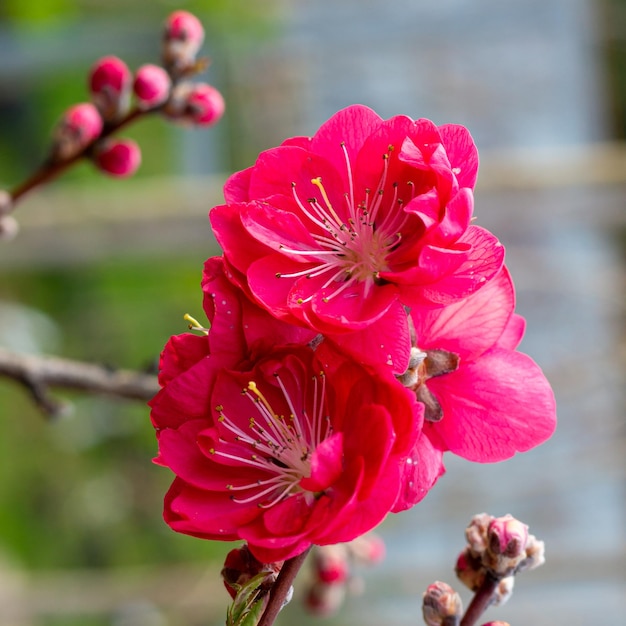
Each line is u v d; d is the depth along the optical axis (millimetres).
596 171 616
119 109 465
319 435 372
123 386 470
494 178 615
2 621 753
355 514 361
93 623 895
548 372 837
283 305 372
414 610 898
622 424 821
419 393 378
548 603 878
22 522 910
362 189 379
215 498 372
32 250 639
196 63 462
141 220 639
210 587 803
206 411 374
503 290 380
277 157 379
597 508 897
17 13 893
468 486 857
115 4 917
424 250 363
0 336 822
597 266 909
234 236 374
